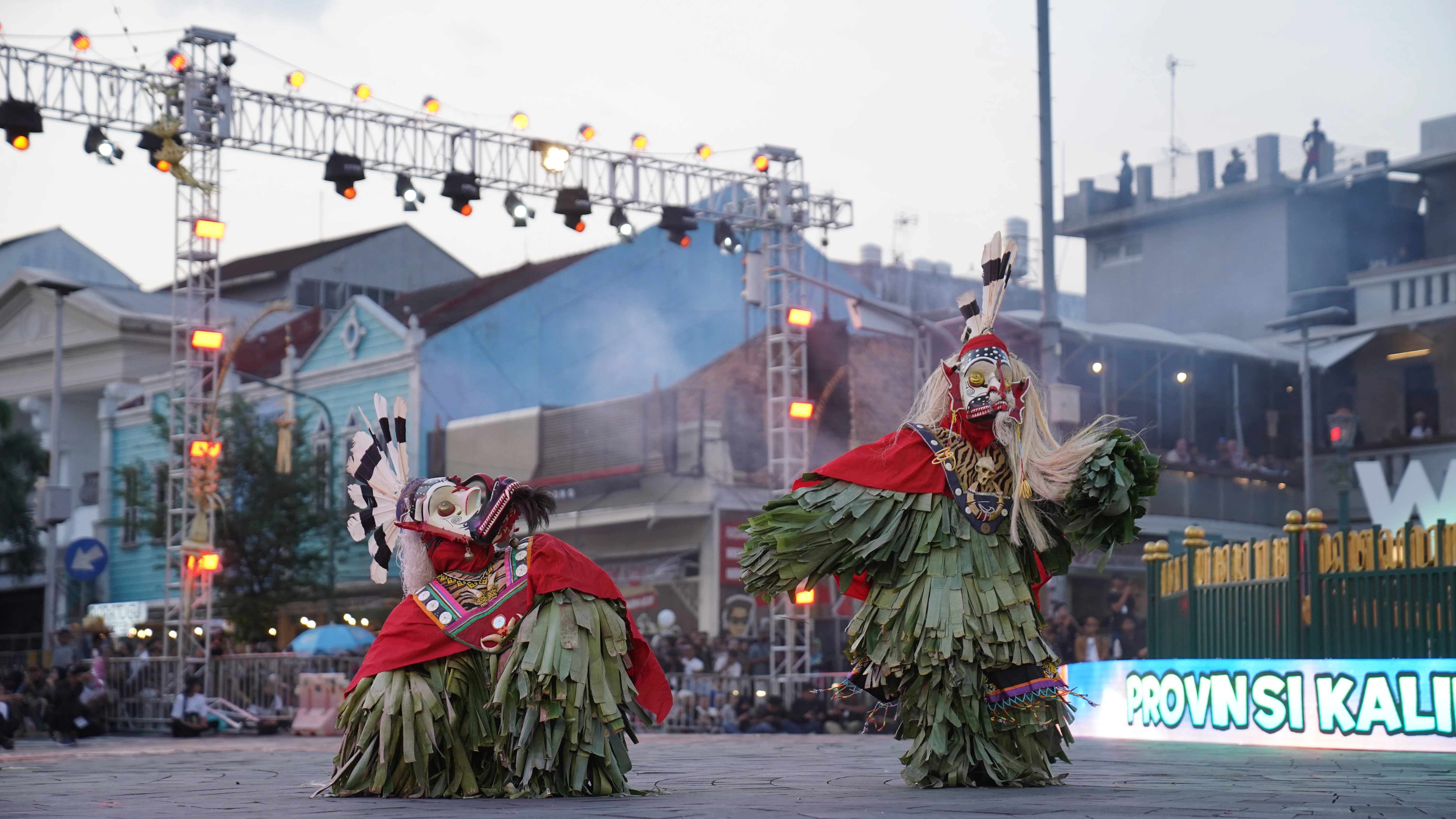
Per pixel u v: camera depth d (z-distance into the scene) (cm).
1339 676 1012
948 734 623
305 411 3456
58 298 3025
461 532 630
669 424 2781
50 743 1897
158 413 3466
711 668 2181
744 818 478
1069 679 1300
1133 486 623
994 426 632
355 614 3173
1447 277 2753
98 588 3891
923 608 621
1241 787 620
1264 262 3147
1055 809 500
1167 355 2744
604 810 523
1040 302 3828
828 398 2902
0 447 3875
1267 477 2767
